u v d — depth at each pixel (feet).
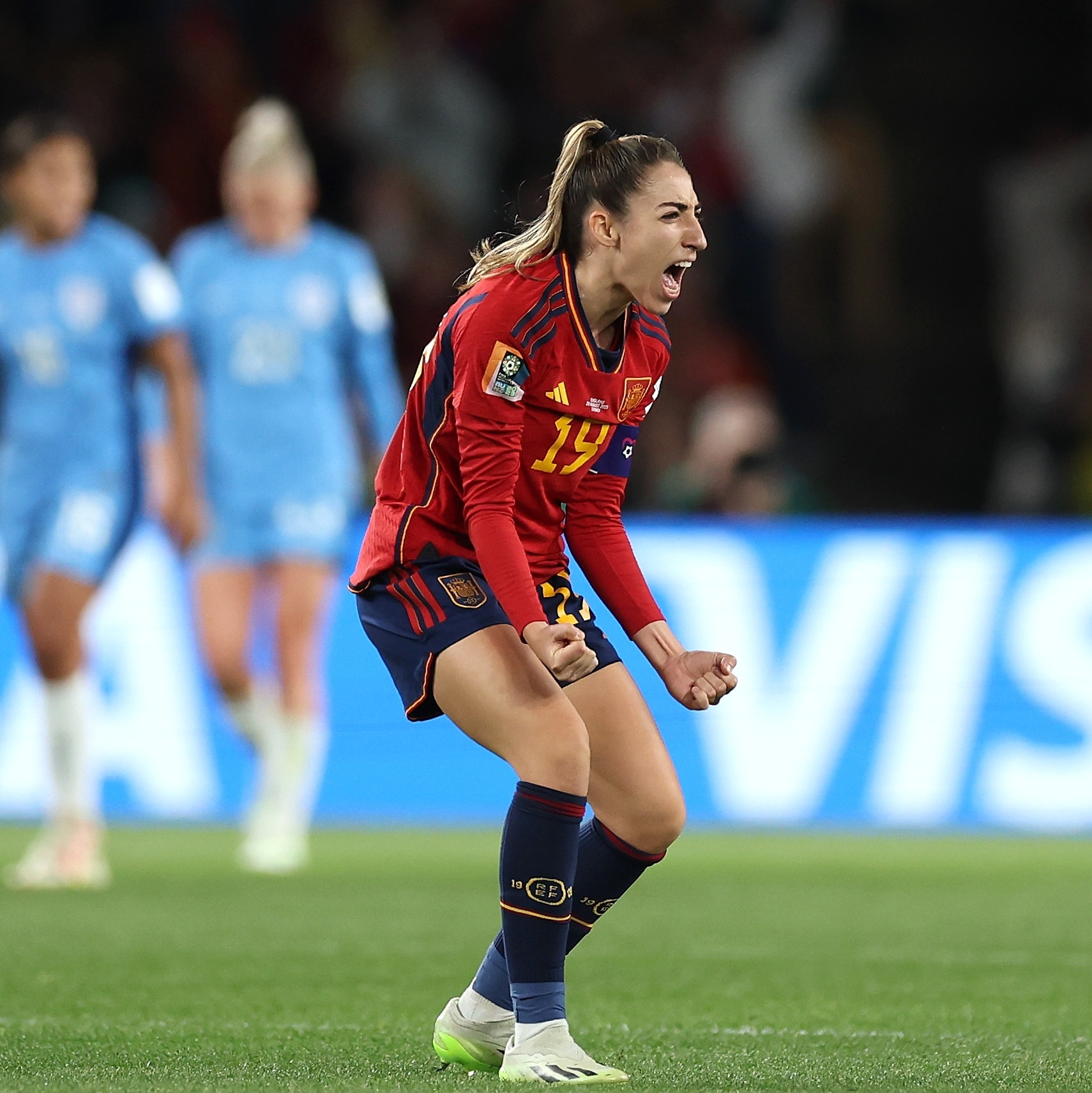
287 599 91.25
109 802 111.96
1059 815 109.81
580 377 38.88
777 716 111.14
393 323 163.12
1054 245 169.17
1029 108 179.52
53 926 67.87
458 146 171.12
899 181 176.65
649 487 150.92
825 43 170.50
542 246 38.86
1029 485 162.09
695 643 111.45
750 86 168.86
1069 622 110.22
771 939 65.46
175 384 84.99
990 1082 37.52
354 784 113.70
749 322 160.97
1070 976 56.44
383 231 164.55
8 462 82.53
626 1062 40.29
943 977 55.98
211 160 165.48
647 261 38.01
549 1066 36.76
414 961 59.21
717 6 172.86
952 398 169.78
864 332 170.81
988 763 110.52
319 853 96.63
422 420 39.65
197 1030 45.14
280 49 172.55
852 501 164.25
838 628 111.34
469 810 114.21
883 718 111.14
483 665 38.17
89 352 82.12
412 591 39.47
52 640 82.02
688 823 110.93
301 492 91.30
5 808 111.24
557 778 37.40
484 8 175.22
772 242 163.12
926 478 167.12
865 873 88.22
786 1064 40.01
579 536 41.98
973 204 176.96
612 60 173.17
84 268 82.12
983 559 111.14
